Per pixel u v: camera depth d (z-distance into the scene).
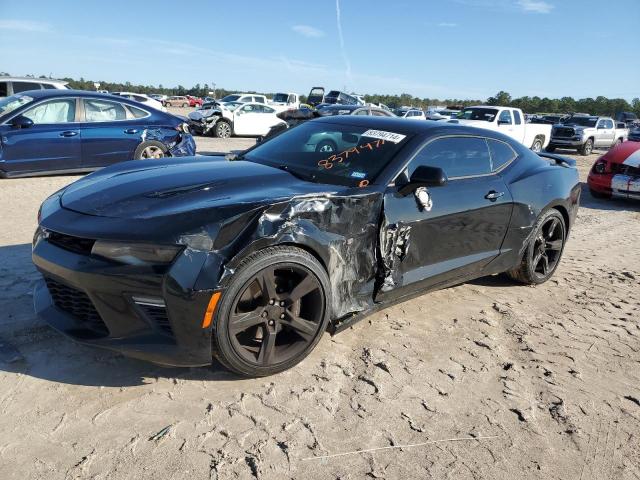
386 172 3.33
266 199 2.76
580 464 2.42
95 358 2.95
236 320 2.64
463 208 3.70
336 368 3.05
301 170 3.49
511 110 17.59
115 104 8.72
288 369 2.96
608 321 4.07
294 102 27.92
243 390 2.76
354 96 30.25
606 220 8.17
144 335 2.57
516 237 4.30
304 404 2.68
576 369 3.28
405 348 3.37
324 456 2.33
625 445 2.57
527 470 2.35
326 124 4.11
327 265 2.92
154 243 2.47
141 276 2.47
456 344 3.49
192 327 2.51
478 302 4.28
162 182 3.04
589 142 21.78
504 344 3.55
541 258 4.70
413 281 3.47
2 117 7.76
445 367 3.17
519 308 4.21
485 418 2.70
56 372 2.79
